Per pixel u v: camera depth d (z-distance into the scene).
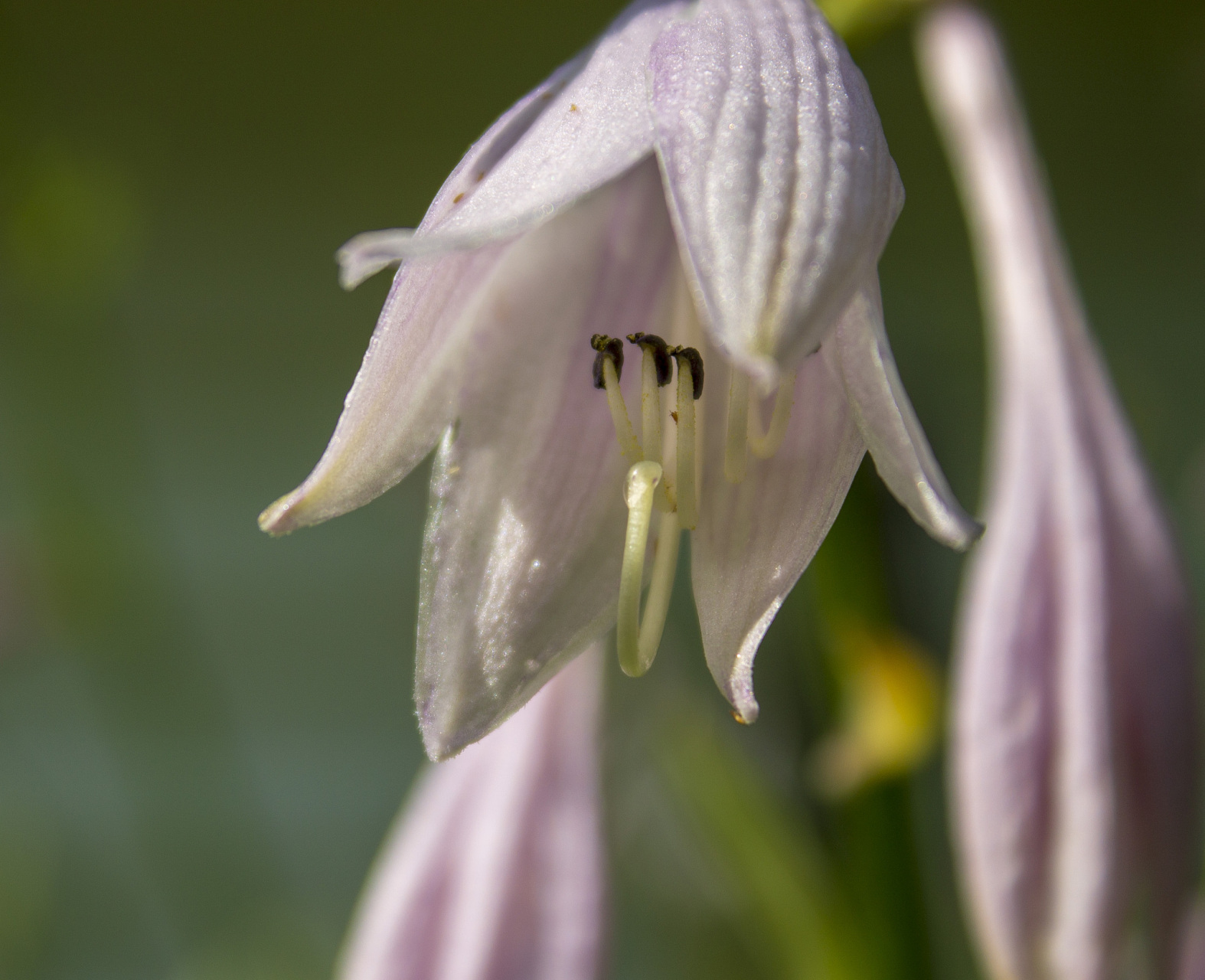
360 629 0.96
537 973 0.27
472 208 0.23
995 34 0.28
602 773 0.28
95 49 1.00
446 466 0.23
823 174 0.22
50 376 0.52
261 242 1.02
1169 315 1.00
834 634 0.28
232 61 1.02
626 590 0.23
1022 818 0.26
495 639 0.23
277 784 0.94
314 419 1.01
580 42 1.02
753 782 0.29
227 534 0.98
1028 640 0.26
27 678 0.85
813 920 0.28
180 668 0.55
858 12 0.26
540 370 0.24
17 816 0.78
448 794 0.27
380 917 0.27
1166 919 0.26
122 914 0.84
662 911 0.46
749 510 0.23
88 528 0.52
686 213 0.22
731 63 0.23
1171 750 0.26
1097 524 0.26
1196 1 0.97
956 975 0.40
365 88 1.03
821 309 0.22
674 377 0.24
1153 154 1.01
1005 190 0.27
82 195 0.47
